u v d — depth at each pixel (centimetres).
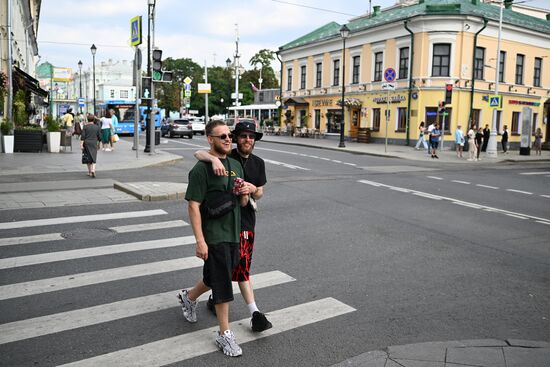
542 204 1207
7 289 533
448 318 486
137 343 420
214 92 7994
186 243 731
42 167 1530
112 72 10888
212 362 391
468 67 3222
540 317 493
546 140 3916
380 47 3541
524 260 696
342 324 468
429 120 3209
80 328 445
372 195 1234
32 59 5903
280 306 509
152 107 2088
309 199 1145
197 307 503
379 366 386
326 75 4156
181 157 1956
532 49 3666
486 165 2358
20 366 375
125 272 598
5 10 2275
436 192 1335
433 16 3131
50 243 712
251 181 457
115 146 2583
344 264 657
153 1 2275
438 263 672
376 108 3600
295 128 4475
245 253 446
